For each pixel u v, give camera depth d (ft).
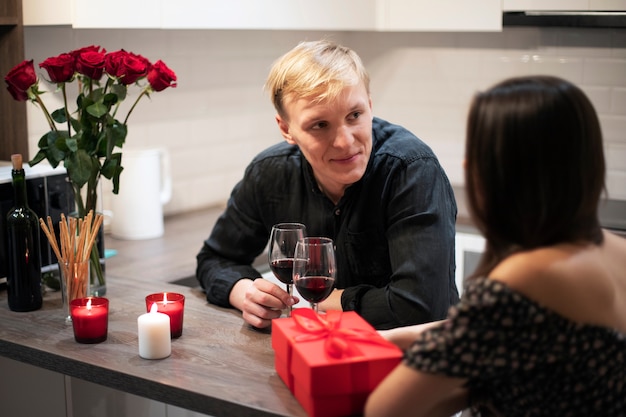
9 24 8.04
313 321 4.98
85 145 6.70
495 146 4.00
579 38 11.23
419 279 5.82
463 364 4.00
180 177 10.83
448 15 10.39
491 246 4.23
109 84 6.74
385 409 4.22
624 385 4.09
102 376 5.39
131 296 6.98
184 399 5.00
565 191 3.96
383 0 10.84
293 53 5.90
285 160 6.72
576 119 3.95
